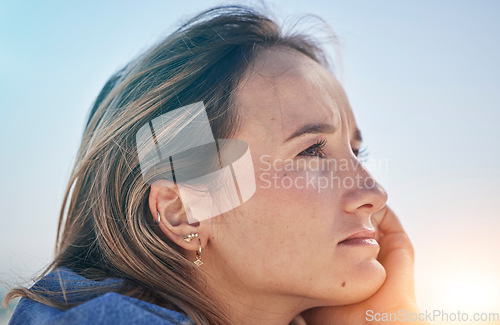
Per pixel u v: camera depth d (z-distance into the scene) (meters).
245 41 1.07
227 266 0.95
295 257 0.92
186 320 0.81
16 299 1.11
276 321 1.01
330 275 0.93
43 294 0.89
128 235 0.99
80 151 1.21
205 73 1.03
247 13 1.17
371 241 0.98
